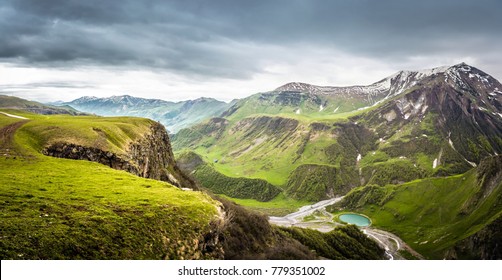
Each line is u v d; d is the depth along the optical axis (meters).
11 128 106.12
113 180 71.19
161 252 46.22
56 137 101.12
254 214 133.25
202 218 57.62
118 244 43.47
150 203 57.03
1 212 42.78
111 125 128.25
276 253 81.06
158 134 179.25
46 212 45.53
